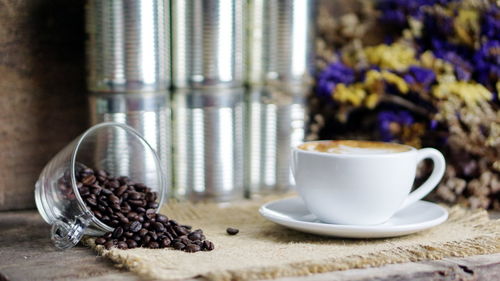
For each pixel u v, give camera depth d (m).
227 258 0.81
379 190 0.85
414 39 1.13
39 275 0.79
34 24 1.00
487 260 0.82
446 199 1.00
